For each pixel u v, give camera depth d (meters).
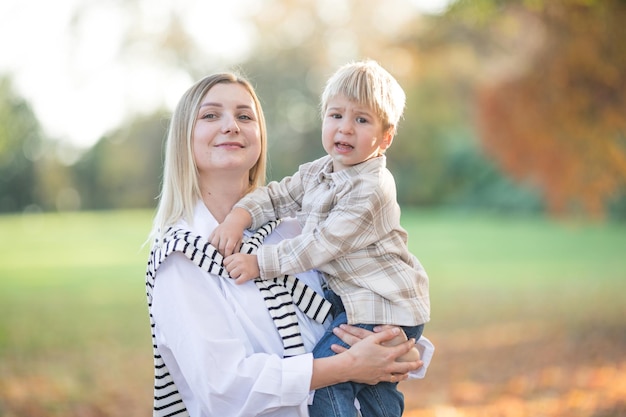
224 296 2.35
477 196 34.28
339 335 2.37
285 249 2.38
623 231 26.00
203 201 2.55
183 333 2.26
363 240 2.45
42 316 10.99
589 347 8.33
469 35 14.89
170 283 2.31
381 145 2.62
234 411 2.23
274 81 34.34
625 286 13.06
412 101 29.27
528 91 11.92
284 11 31.86
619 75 10.53
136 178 38.25
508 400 6.46
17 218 37.25
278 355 2.34
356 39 27.94
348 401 2.34
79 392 6.91
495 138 13.62
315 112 35.22
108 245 22.95
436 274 15.60
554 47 10.95
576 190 12.77
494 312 10.95
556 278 14.60
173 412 2.44
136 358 8.28
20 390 6.92
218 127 2.49
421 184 35.31
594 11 10.12
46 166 38.38
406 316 2.43
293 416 2.28
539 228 27.55
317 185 2.64
